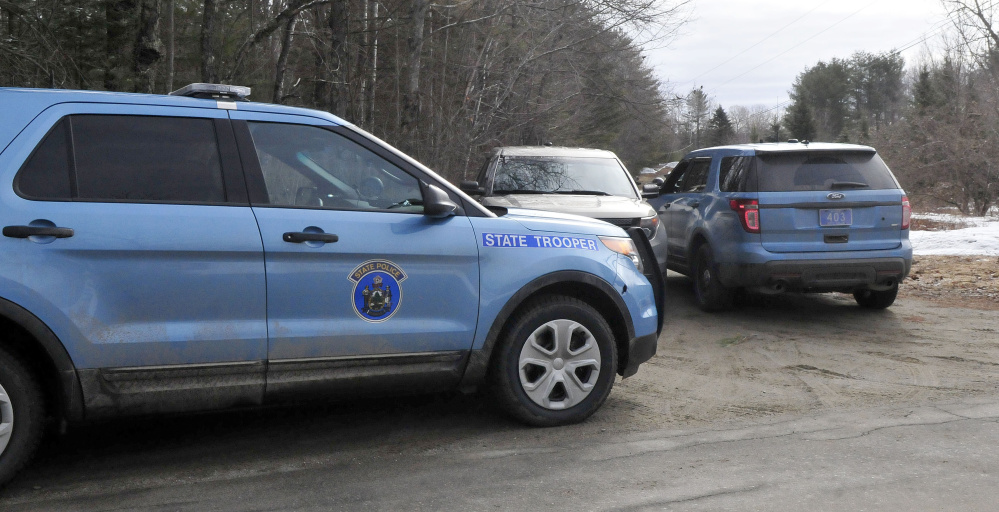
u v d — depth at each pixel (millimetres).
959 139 28078
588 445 4637
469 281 4684
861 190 8281
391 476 4152
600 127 30812
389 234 4492
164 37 13586
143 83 10875
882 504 3727
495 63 19438
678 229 10125
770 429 4945
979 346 7477
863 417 5203
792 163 8398
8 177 3820
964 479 4043
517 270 4801
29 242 3777
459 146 19203
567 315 4969
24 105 3961
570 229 5094
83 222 3873
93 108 4074
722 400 5660
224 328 4125
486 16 18422
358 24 18203
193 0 15562
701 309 9391
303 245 4277
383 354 4492
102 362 3912
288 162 4426
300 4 12406
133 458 4426
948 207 34312
